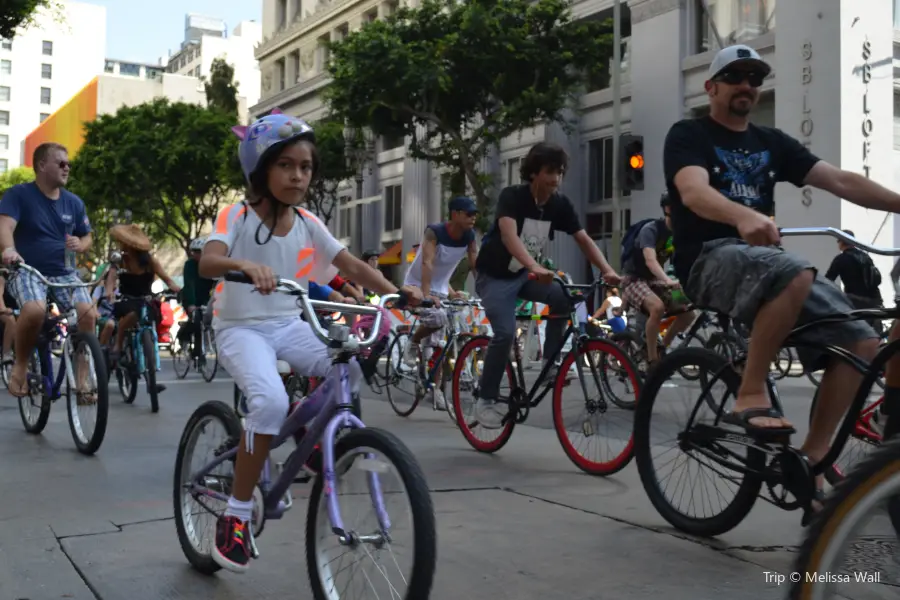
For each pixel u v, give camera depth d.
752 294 3.22
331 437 2.75
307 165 3.13
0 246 6.10
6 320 7.36
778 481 3.32
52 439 6.50
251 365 3.01
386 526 2.57
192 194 35.19
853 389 3.18
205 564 3.28
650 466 3.99
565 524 3.96
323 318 3.24
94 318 6.27
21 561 3.45
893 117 17.98
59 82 108.81
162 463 5.54
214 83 45.19
